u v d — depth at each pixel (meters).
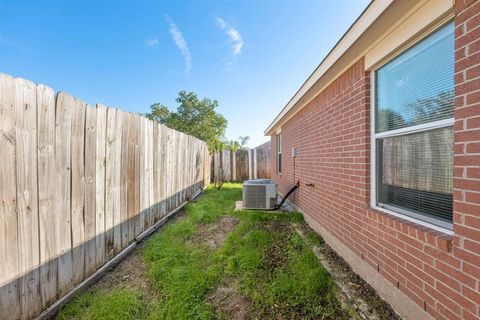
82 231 2.40
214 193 8.33
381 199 2.59
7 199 1.65
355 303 2.26
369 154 2.68
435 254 1.73
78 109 2.35
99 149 2.69
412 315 1.94
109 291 2.39
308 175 4.85
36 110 1.87
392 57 2.33
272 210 5.66
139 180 3.64
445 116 1.80
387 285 2.27
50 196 2.01
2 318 1.60
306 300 2.29
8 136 1.65
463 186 1.53
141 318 2.01
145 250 3.30
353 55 2.78
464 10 1.53
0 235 1.60
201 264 2.95
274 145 9.47
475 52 1.46
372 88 2.64
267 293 2.38
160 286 2.48
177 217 5.14
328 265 3.03
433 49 1.90
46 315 1.92
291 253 3.31
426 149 2.01
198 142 7.93
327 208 3.78
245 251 3.29
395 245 2.16
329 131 3.73
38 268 1.88
